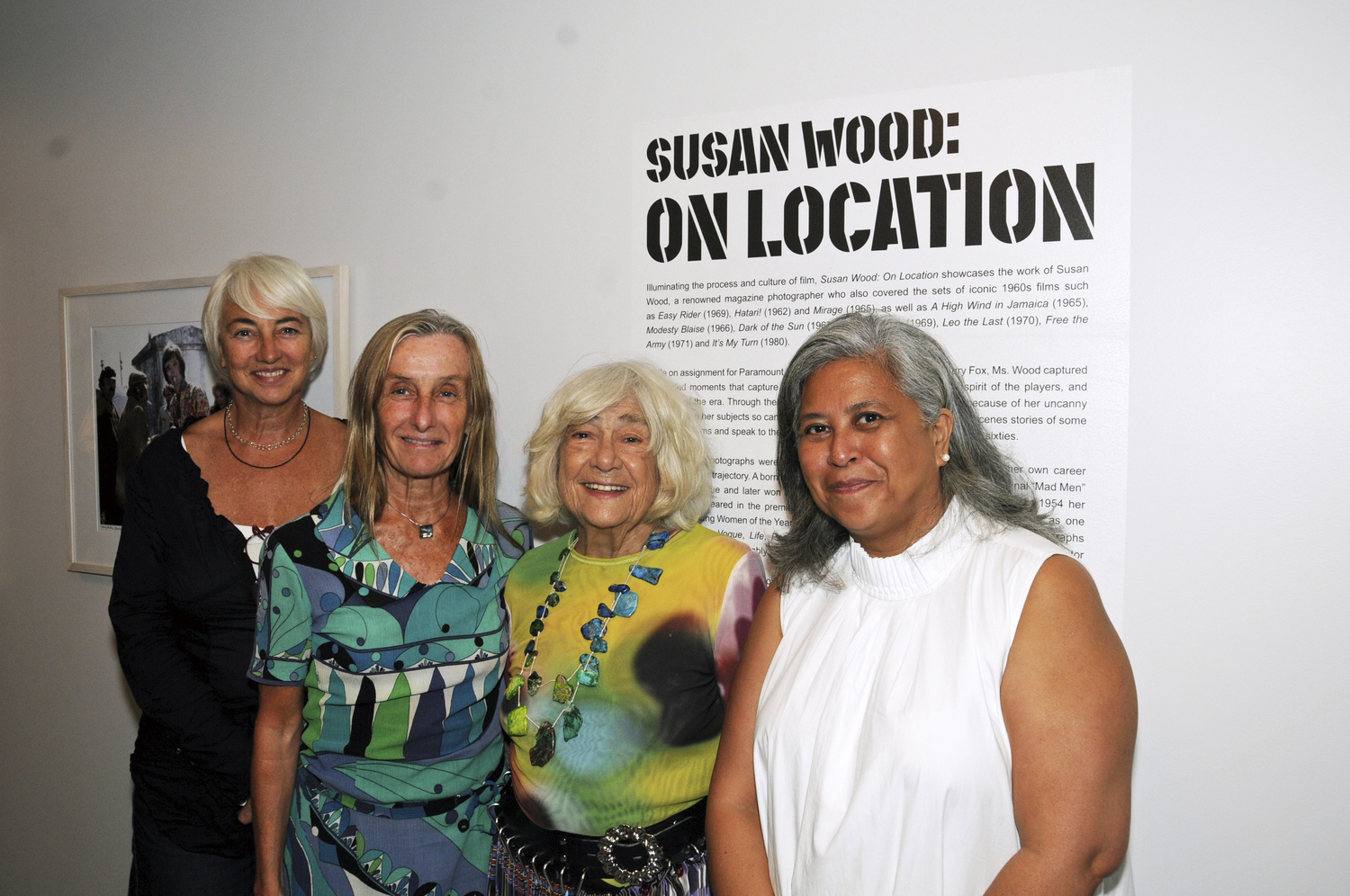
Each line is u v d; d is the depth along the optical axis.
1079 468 1.57
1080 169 1.56
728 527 1.87
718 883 1.24
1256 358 1.47
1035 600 1.08
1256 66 1.45
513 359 2.09
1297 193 1.44
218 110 2.46
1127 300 1.54
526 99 2.06
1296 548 1.45
